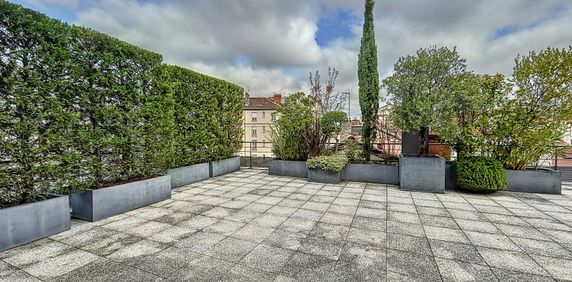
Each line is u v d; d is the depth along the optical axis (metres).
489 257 2.32
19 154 2.64
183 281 1.95
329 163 5.74
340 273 2.06
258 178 6.47
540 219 3.34
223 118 7.04
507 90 4.85
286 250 2.48
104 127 3.62
